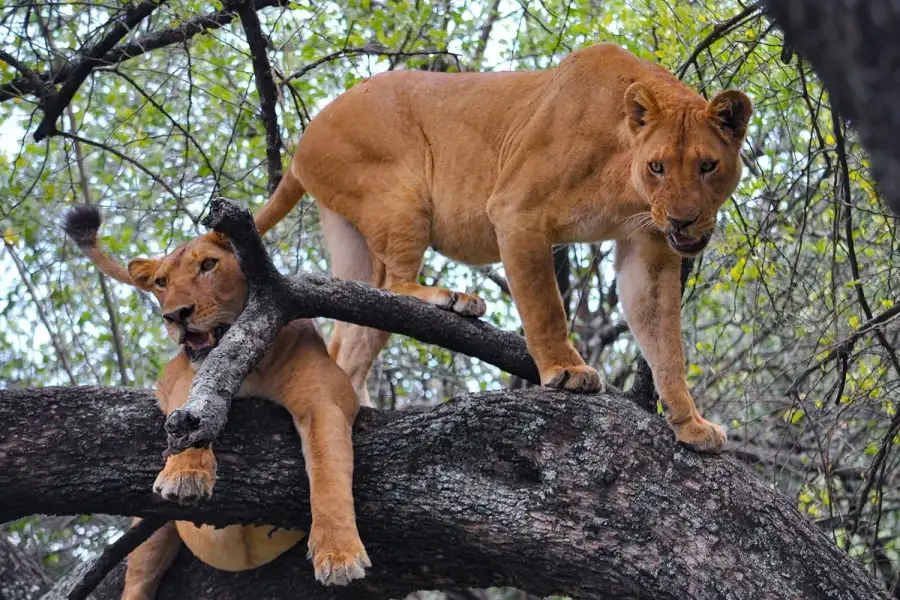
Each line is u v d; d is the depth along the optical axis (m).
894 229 10.91
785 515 7.57
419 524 7.79
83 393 7.89
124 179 15.23
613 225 8.82
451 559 8.09
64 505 7.67
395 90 10.10
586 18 14.40
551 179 8.81
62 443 7.66
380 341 10.05
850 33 3.46
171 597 8.70
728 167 8.35
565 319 8.72
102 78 14.98
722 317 15.07
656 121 8.35
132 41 12.35
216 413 6.50
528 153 8.98
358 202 9.95
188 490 6.93
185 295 8.03
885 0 3.39
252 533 8.12
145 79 15.06
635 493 7.60
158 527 7.96
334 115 10.16
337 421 7.77
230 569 8.41
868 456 13.36
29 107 14.62
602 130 8.76
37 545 13.15
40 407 7.79
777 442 14.03
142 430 7.73
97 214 9.09
